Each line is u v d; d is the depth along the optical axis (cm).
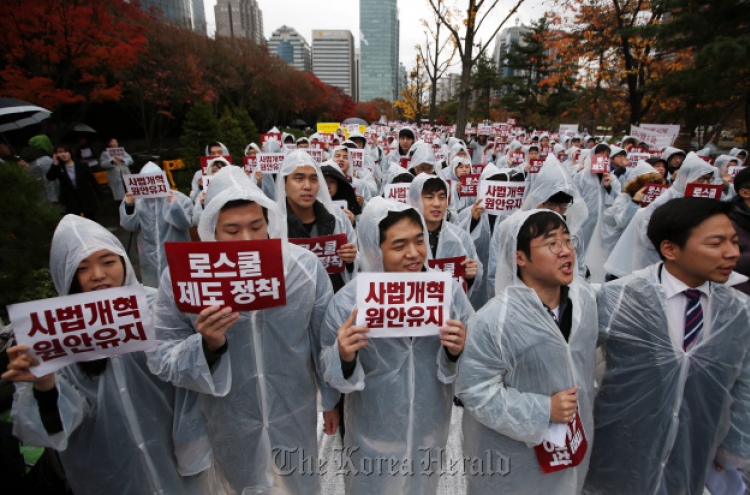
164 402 209
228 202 198
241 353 210
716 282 194
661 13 1480
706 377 199
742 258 304
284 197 342
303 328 220
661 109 1923
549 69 2803
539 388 188
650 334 203
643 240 402
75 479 204
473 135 2083
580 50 1831
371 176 776
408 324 197
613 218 582
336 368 197
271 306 189
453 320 199
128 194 528
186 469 216
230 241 180
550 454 188
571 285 197
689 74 1305
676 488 210
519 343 185
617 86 2184
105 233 194
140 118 2000
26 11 832
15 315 165
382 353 211
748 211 311
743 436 201
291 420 227
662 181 548
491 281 361
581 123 3534
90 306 173
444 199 368
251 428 220
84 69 1003
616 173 838
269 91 3198
